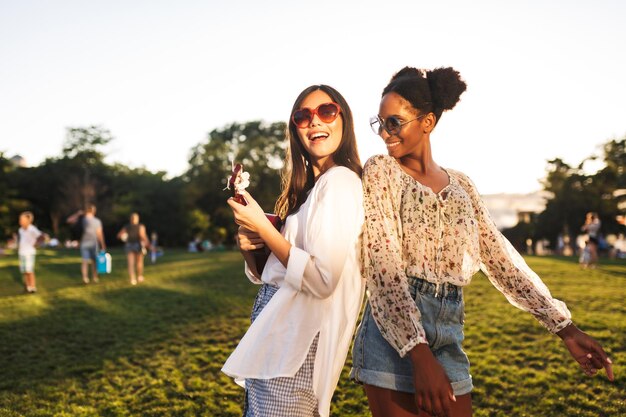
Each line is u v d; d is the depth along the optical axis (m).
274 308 2.21
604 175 42.81
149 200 62.59
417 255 2.18
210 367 5.71
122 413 4.48
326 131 2.38
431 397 1.89
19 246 12.35
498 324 7.06
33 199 63.75
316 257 2.12
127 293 11.34
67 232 60.53
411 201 2.22
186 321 8.16
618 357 5.47
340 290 2.20
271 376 2.16
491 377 4.96
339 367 2.21
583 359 2.32
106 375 5.56
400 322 1.99
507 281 2.45
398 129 2.24
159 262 21.61
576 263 18.03
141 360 6.07
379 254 2.08
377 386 2.16
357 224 2.15
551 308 2.37
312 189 2.29
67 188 62.00
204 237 57.84
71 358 6.26
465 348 5.96
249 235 2.36
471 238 2.25
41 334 7.51
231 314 8.59
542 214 44.69
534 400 4.42
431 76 2.29
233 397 4.79
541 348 5.86
